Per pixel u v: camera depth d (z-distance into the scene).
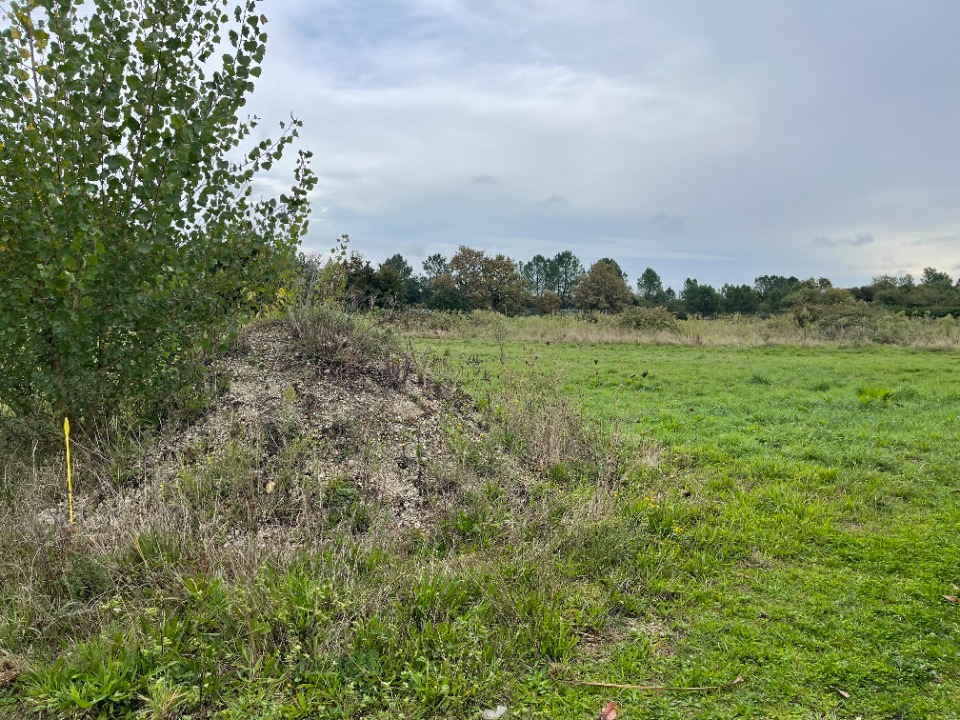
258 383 6.11
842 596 3.95
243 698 2.82
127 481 4.83
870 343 23.91
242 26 5.52
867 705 2.99
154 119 5.05
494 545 4.42
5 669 3.00
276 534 4.25
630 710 2.95
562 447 6.37
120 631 3.16
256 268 6.17
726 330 26.02
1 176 4.88
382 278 30.19
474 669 3.09
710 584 4.12
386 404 6.22
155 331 5.51
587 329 25.77
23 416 5.41
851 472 6.43
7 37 4.96
